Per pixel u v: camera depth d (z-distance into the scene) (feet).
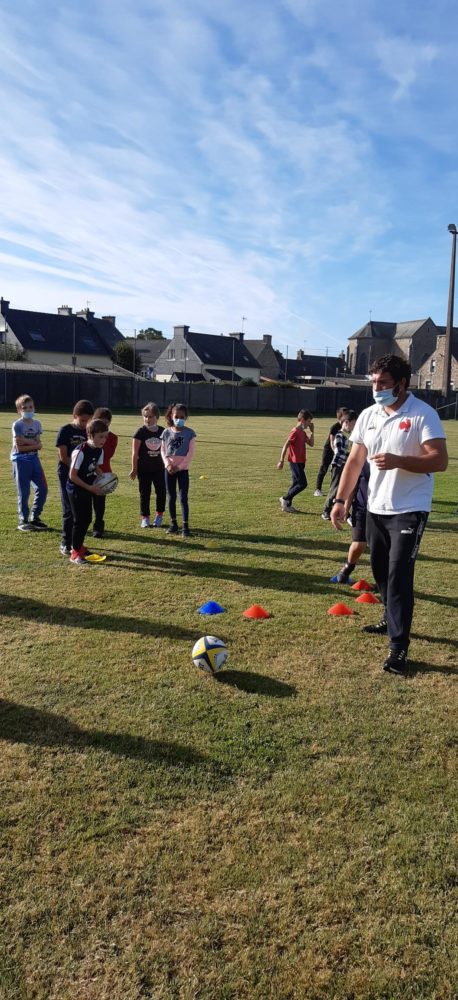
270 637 16.16
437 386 247.50
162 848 8.55
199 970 6.84
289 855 8.48
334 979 6.77
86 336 194.90
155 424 28.84
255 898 7.78
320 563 23.81
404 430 14.32
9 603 18.22
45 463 48.34
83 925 7.34
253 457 57.47
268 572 22.33
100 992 6.56
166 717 11.91
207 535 27.89
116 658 14.56
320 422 117.50
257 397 151.64
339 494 15.89
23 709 12.09
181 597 19.17
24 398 27.12
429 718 12.19
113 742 11.00
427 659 15.10
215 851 8.53
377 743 11.24
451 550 26.78
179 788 9.78
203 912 7.56
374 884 8.06
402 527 14.38
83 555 22.74
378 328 325.62
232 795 9.66
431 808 9.53
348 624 17.29
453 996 6.63
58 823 8.99
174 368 238.89
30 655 14.61
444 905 7.78
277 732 11.48
